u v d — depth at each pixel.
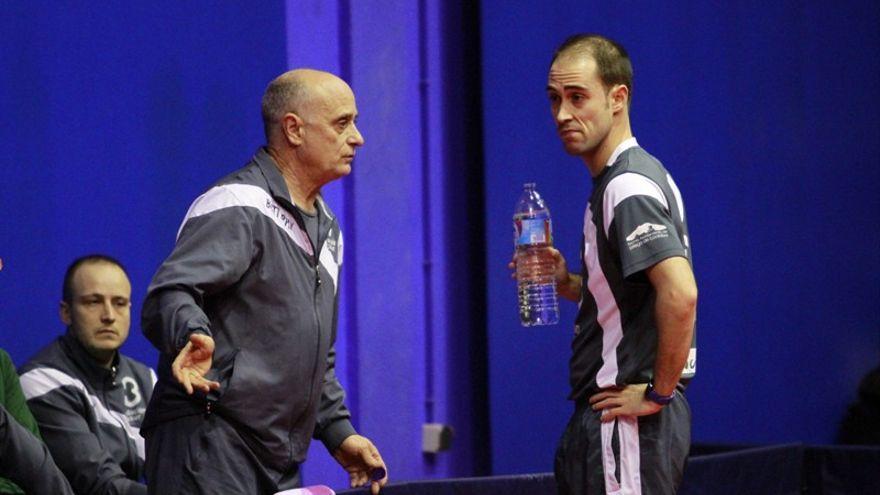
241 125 20.09
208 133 19.69
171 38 19.30
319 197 13.23
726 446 20.94
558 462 12.64
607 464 12.07
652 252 11.66
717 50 25.31
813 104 26.27
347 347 22.31
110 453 15.92
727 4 25.47
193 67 19.55
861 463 18.70
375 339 22.52
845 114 26.56
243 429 12.30
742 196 25.47
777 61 25.92
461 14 23.67
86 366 16.00
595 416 12.26
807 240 26.16
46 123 17.89
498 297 23.34
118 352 16.53
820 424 26.12
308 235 12.66
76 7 18.27
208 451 12.12
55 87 18.02
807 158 26.16
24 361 17.58
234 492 12.16
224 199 12.20
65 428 15.40
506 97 23.45
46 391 15.54
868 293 26.72
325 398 13.83
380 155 22.56
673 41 24.86
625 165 12.16
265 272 12.28
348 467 13.96
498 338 23.33
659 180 12.13
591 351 12.37
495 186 23.34
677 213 12.21
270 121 12.80
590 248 12.30
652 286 12.02
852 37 26.69
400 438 22.66
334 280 13.08
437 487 15.91
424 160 23.12
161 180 19.12
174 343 11.44
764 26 25.81
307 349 12.49
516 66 23.55
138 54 18.92
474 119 23.77
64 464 15.30
